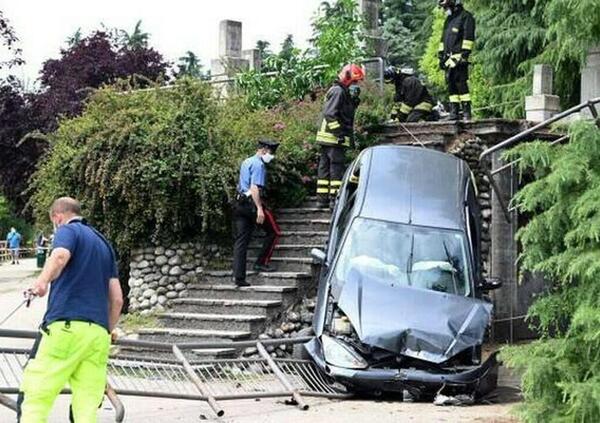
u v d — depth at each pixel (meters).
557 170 7.57
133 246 15.25
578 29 8.49
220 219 15.09
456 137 15.77
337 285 11.40
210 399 9.80
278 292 13.99
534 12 20.75
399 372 10.58
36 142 27.22
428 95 17.44
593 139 7.68
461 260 11.75
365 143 16.48
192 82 15.94
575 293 7.79
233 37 21.94
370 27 20.64
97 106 16.09
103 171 14.96
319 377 11.20
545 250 7.94
